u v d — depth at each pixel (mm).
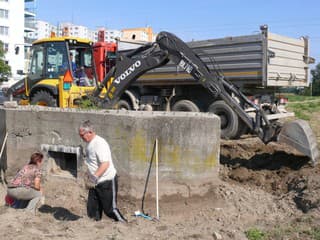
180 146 7316
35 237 5398
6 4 58000
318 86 68688
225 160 10070
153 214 7234
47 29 69875
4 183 8984
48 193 7980
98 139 5945
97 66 13898
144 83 14422
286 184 8312
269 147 10969
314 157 8453
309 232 5672
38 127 8469
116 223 6195
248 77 11844
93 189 6184
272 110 13164
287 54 12539
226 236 5770
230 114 12211
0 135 9188
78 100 11695
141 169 7262
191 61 8992
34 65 13289
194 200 7504
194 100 13500
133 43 15141
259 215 7074
